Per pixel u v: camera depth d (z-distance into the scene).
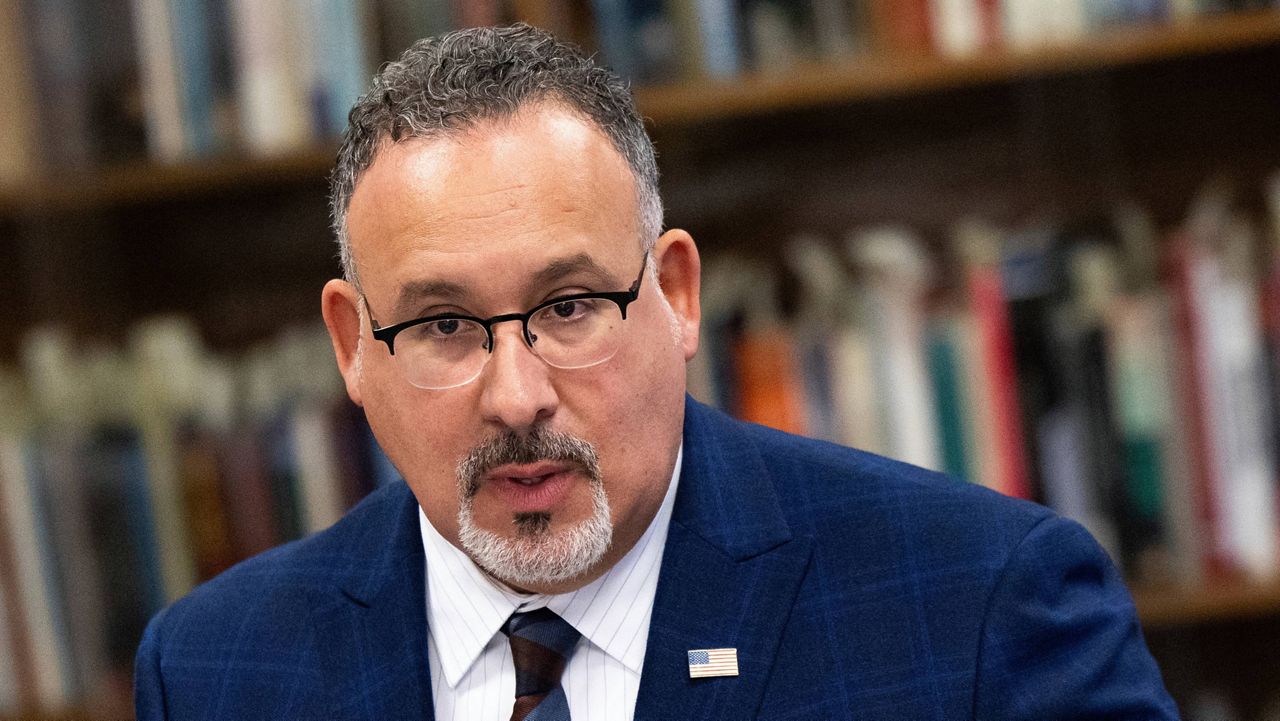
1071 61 4.66
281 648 3.01
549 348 2.49
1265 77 5.31
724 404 4.75
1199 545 4.62
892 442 4.71
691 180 5.38
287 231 5.45
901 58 4.72
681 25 4.71
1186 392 4.63
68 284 5.43
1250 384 4.59
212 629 3.11
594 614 2.79
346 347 2.82
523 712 2.76
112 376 4.90
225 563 4.83
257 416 4.93
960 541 2.81
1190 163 5.34
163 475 4.84
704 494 2.88
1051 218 5.35
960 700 2.69
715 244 5.38
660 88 4.69
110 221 5.45
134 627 4.82
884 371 4.71
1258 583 4.54
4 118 4.77
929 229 5.38
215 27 4.73
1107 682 2.69
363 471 4.84
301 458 4.84
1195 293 4.62
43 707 4.75
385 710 2.85
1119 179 5.35
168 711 3.06
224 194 5.46
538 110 2.50
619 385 2.53
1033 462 4.66
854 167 5.38
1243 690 5.42
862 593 2.80
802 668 2.75
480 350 2.52
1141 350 4.64
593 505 2.53
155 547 4.82
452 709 2.87
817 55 4.75
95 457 4.83
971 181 5.36
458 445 2.54
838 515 2.89
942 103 5.37
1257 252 4.74
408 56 2.66
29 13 4.75
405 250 2.49
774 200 5.38
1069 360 4.66
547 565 2.53
